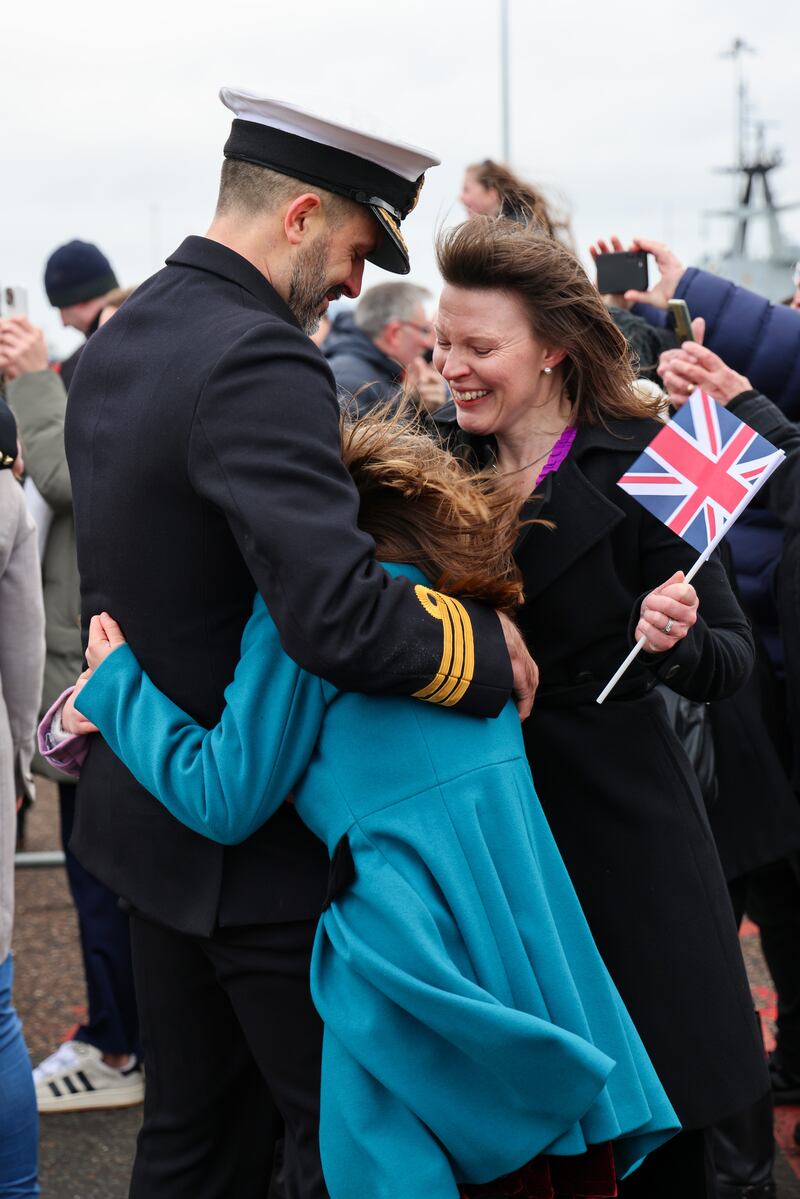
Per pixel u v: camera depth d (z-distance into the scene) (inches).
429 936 64.0
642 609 74.5
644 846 78.3
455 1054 64.6
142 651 70.3
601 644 79.2
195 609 68.9
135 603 69.7
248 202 72.1
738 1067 78.3
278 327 66.6
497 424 79.7
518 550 77.6
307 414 65.2
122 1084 125.8
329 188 71.8
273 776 66.7
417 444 73.9
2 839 94.7
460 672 65.6
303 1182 71.3
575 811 78.7
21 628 102.7
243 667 67.5
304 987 70.7
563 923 68.8
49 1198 110.6
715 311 123.2
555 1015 65.8
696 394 77.5
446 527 69.9
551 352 78.9
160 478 67.3
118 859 72.7
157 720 68.6
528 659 70.7
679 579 74.6
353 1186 64.3
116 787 72.8
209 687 69.6
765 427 108.1
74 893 125.9
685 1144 80.8
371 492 71.4
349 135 71.1
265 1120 79.1
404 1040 64.3
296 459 64.4
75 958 161.6
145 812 71.5
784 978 121.6
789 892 118.7
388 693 65.5
